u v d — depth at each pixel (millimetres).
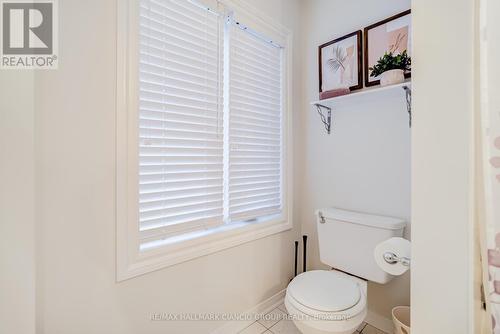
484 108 650
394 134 1503
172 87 1235
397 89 1393
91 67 952
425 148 724
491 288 657
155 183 1180
